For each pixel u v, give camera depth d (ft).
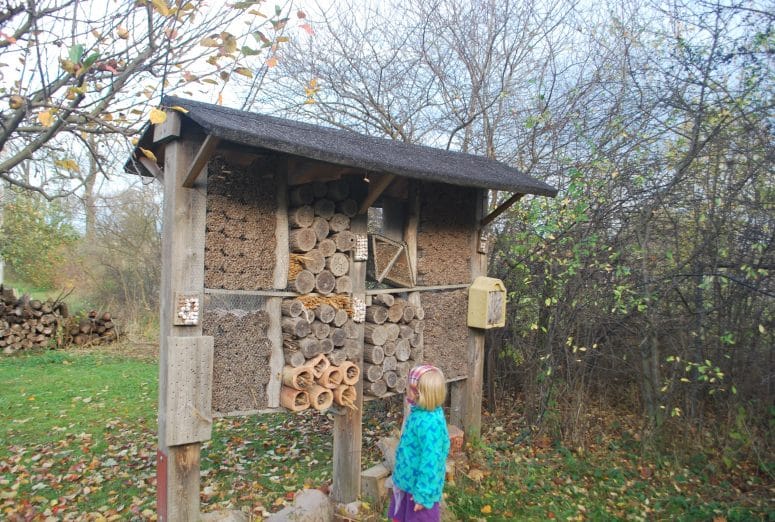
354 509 12.90
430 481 9.64
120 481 14.93
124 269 47.34
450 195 16.76
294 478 15.10
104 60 10.66
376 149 13.44
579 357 18.22
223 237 11.07
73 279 50.44
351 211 13.41
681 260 16.92
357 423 13.75
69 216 48.19
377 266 14.69
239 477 15.12
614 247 17.79
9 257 46.60
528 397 19.06
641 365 17.84
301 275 12.19
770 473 14.51
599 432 18.04
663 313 16.94
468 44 29.14
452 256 16.84
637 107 19.45
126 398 23.97
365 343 14.29
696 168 17.15
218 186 10.98
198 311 10.59
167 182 10.60
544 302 18.90
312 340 12.26
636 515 13.26
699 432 16.46
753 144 16.33
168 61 11.07
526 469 15.66
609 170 18.44
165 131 10.27
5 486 14.48
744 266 14.56
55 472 15.56
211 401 10.89
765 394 15.87
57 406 22.57
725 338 15.03
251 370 11.60
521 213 20.39
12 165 9.86
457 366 17.04
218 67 11.70
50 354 33.88
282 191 12.11
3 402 22.95
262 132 9.89
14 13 9.52
